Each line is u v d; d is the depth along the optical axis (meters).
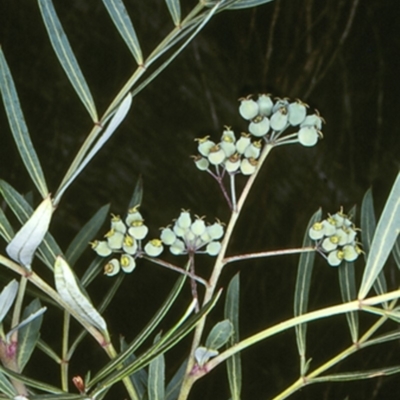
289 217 1.21
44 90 1.20
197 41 1.23
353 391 1.17
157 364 0.48
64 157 1.18
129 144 1.18
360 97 1.26
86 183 1.16
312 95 1.25
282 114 0.49
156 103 1.21
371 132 1.25
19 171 1.17
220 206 1.19
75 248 0.56
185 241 0.49
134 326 1.11
